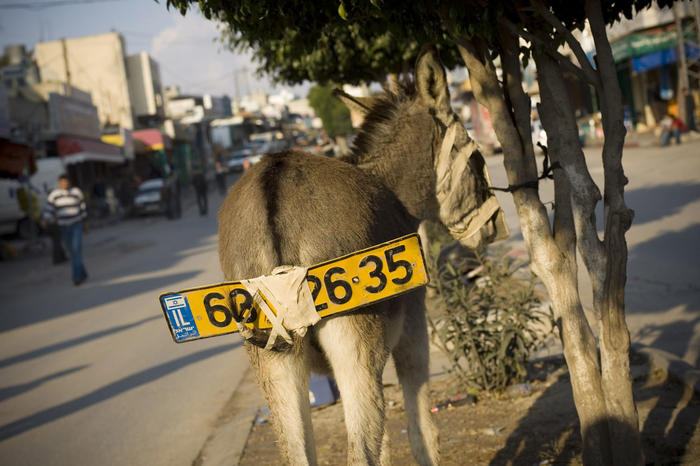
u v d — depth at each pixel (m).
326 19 4.22
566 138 3.87
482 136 35.91
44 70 55.25
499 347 5.92
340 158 4.49
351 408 3.32
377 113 4.52
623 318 3.63
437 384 6.48
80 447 6.42
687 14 32.03
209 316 3.34
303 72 11.04
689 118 30.86
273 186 3.45
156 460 5.86
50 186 31.28
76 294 15.37
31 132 32.09
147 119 59.53
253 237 3.35
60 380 8.76
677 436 4.64
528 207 3.93
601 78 3.51
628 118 38.81
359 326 3.35
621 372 3.67
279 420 3.40
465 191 4.50
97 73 55.75
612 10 4.00
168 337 10.22
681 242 10.85
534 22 3.75
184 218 32.31
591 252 3.85
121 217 37.00
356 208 3.51
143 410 7.21
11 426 7.28
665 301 8.05
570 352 3.87
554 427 5.14
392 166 4.37
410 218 4.36
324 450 5.38
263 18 4.00
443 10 3.52
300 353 3.40
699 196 14.84
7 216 28.42
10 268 21.95
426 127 4.45
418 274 3.29
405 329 3.96
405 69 10.01
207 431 6.35
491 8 3.36
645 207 14.49
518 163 3.95
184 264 17.50
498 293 6.33
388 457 3.99
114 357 9.52
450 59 7.68
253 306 3.30
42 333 11.77
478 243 4.64
